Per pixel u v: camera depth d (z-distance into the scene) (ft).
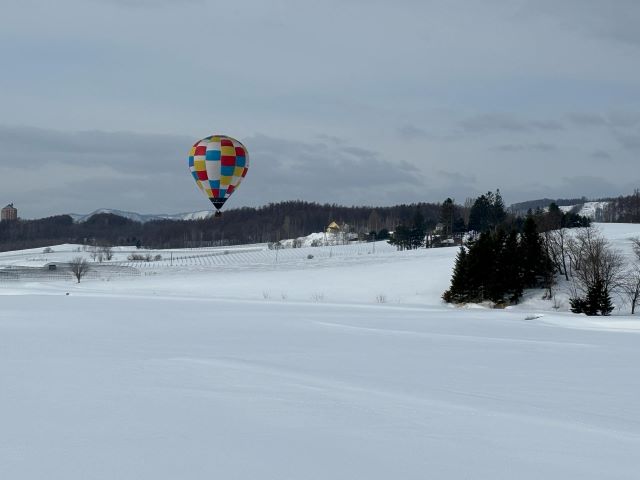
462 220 524.93
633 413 40.22
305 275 303.68
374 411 38.73
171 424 34.96
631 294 218.79
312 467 27.96
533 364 64.39
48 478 26.35
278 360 63.16
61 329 96.37
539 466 28.63
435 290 259.19
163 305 164.66
